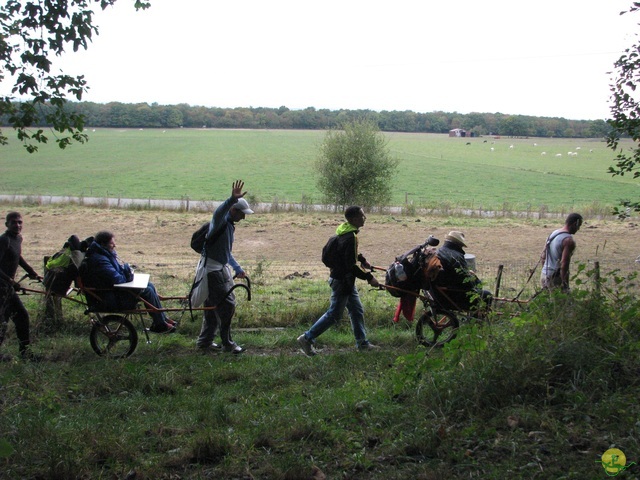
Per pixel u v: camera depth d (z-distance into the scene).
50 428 5.33
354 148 32.69
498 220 27.78
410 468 4.59
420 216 29.06
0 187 48.44
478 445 4.83
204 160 82.94
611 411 5.11
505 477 4.33
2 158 83.62
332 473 4.63
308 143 128.38
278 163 78.62
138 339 8.94
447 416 5.38
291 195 44.88
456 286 8.44
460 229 24.66
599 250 20.19
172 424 5.62
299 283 14.17
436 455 4.80
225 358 8.08
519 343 5.99
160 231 23.42
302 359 7.91
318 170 33.72
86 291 8.03
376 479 4.47
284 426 5.43
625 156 7.60
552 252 8.81
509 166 81.12
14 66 7.74
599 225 26.08
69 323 9.51
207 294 8.22
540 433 4.91
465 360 6.04
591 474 4.22
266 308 10.78
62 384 6.78
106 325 8.16
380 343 9.01
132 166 72.69
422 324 8.63
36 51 7.75
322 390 6.53
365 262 8.72
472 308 8.11
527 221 27.47
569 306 6.56
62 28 7.70
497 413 5.32
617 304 6.79
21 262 8.20
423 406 5.64
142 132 176.38
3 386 6.47
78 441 5.06
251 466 4.77
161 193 44.88
